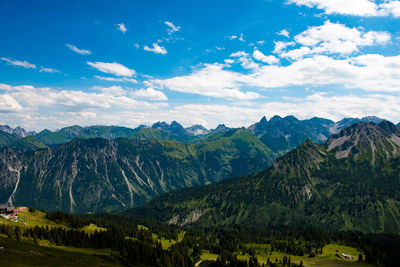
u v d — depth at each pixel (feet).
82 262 422.41
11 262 333.01
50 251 439.63
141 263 546.67
